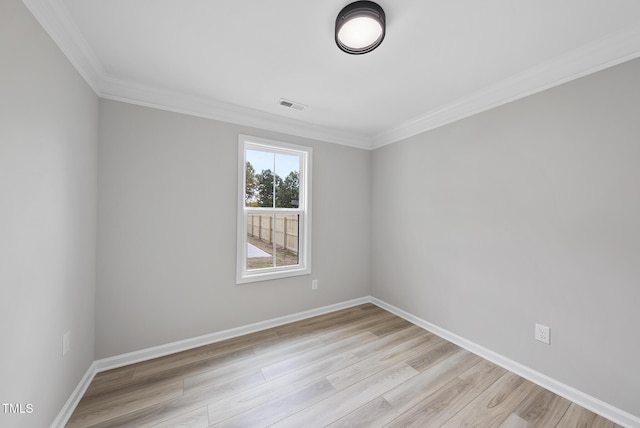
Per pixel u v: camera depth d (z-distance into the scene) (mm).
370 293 3342
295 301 2762
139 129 1977
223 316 2336
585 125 1543
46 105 1195
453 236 2332
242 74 1826
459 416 1455
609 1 1170
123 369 1864
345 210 3131
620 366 1415
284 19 1300
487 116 2066
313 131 2859
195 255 2203
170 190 2098
